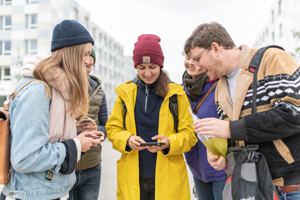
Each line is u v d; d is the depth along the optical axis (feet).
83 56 6.08
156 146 7.68
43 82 5.54
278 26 92.63
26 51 95.50
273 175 5.27
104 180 19.12
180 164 8.30
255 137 5.09
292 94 4.93
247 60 5.79
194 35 6.18
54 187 5.62
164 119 8.32
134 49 8.62
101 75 149.07
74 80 5.82
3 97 94.63
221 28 6.13
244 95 5.62
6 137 5.42
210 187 9.37
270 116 4.99
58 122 5.74
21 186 5.45
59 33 5.95
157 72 8.43
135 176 8.13
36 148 5.18
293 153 5.16
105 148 36.78
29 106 5.27
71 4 110.93
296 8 68.23
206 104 9.12
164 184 8.01
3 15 96.53
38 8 94.02
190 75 9.48
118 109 8.77
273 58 5.34
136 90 8.81
